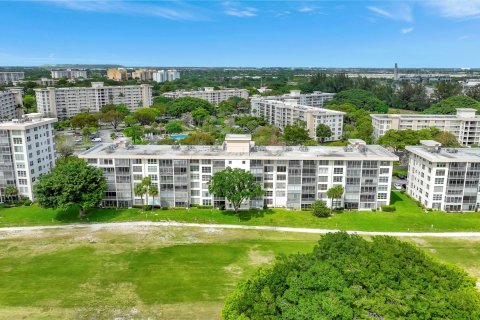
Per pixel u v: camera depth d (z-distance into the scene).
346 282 56.25
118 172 124.88
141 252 97.25
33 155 135.00
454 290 56.84
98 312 73.00
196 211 124.44
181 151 131.50
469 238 105.94
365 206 126.81
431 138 187.62
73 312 72.94
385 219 118.50
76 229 111.56
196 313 72.62
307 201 126.19
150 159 123.75
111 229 111.50
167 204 127.38
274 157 122.88
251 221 116.88
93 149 133.25
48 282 83.31
